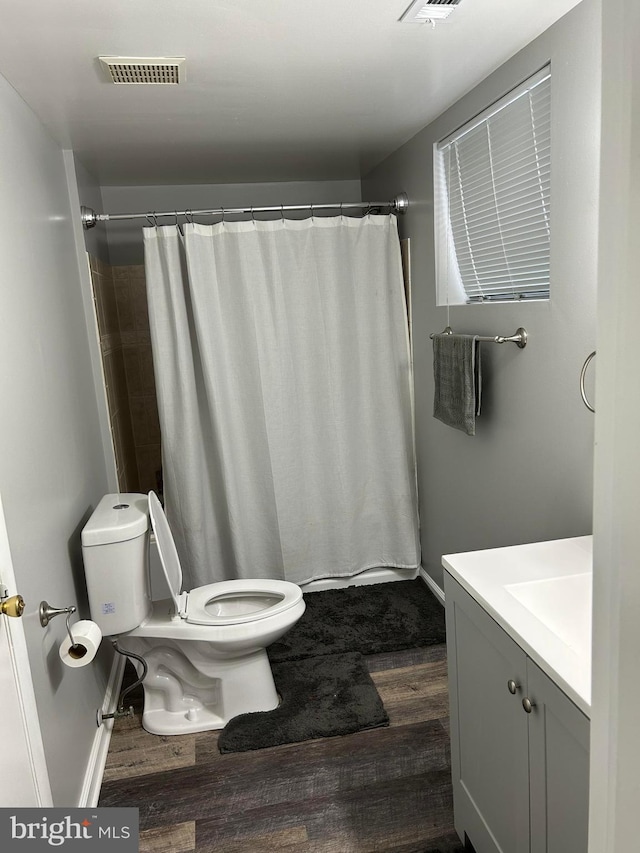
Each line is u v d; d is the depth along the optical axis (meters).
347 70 2.07
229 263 2.96
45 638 1.75
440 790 2.00
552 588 1.53
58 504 2.04
